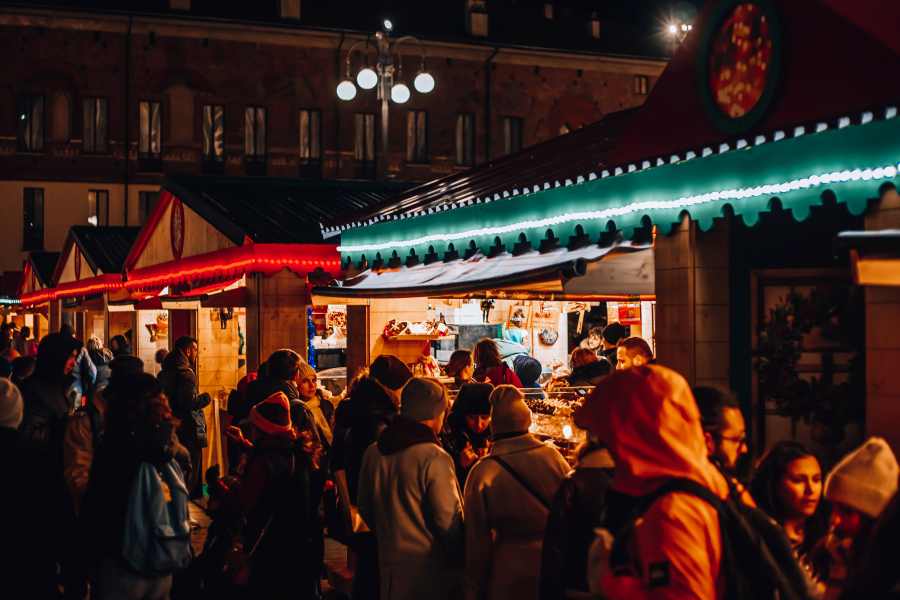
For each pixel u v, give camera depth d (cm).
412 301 1351
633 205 671
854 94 505
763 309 659
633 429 340
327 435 990
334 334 1548
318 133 4400
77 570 684
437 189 1113
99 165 4181
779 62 549
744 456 451
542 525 563
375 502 624
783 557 344
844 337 644
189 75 4231
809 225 650
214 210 1480
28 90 4084
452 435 712
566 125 4716
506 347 1424
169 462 628
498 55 4594
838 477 375
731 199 580
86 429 724
